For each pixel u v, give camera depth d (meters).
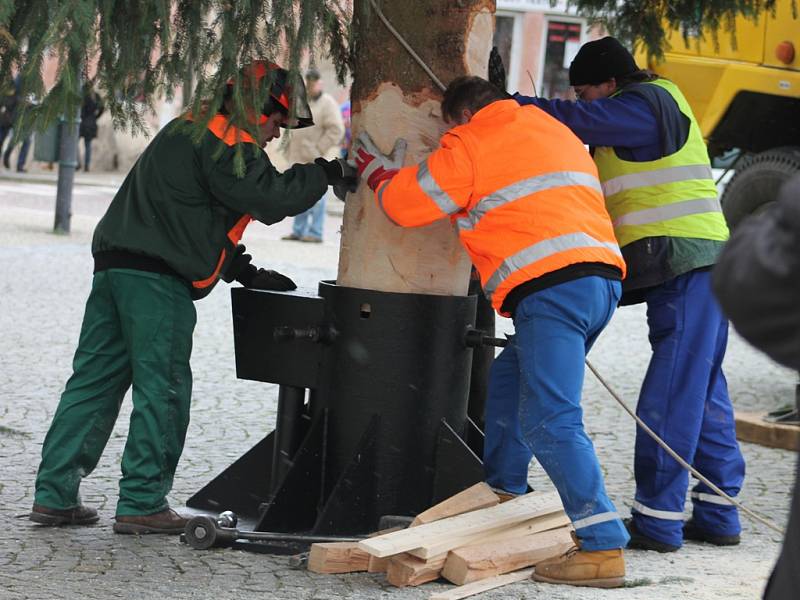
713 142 17.31
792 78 15.99
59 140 28.12
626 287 8.99
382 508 8.50
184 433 8.83
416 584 7.70
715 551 9.12
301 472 8.57
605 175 9.12
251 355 8.88
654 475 8.96
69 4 6.38
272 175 8.18
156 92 7.11
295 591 7.55
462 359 8.68
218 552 8.32
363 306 8.46
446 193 7.75
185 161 8.35
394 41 8.38
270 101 7.93
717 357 9.27
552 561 7.84
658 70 17.11
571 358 7.65
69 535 8.68
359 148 8.41
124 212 8.55
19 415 12.46
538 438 7.71
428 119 8.41
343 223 8.70
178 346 8.61
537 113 8.00
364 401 8.48
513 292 7.79
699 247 8.88
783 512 10.36
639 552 8.95
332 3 7.39
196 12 6.98
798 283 3.39
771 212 3.57
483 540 8.00
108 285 8.61
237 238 8.70
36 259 24.19
